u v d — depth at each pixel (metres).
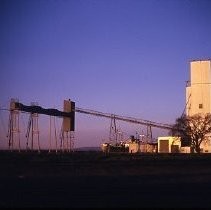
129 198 29.36
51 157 77.38
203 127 118.25
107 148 123.19
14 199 29.28
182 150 119.62
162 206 26.30
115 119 122.56
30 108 95.31
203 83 121.75
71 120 112.81
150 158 76.75
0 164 56.53
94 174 46.59
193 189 33.66
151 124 124.44
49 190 33.53
